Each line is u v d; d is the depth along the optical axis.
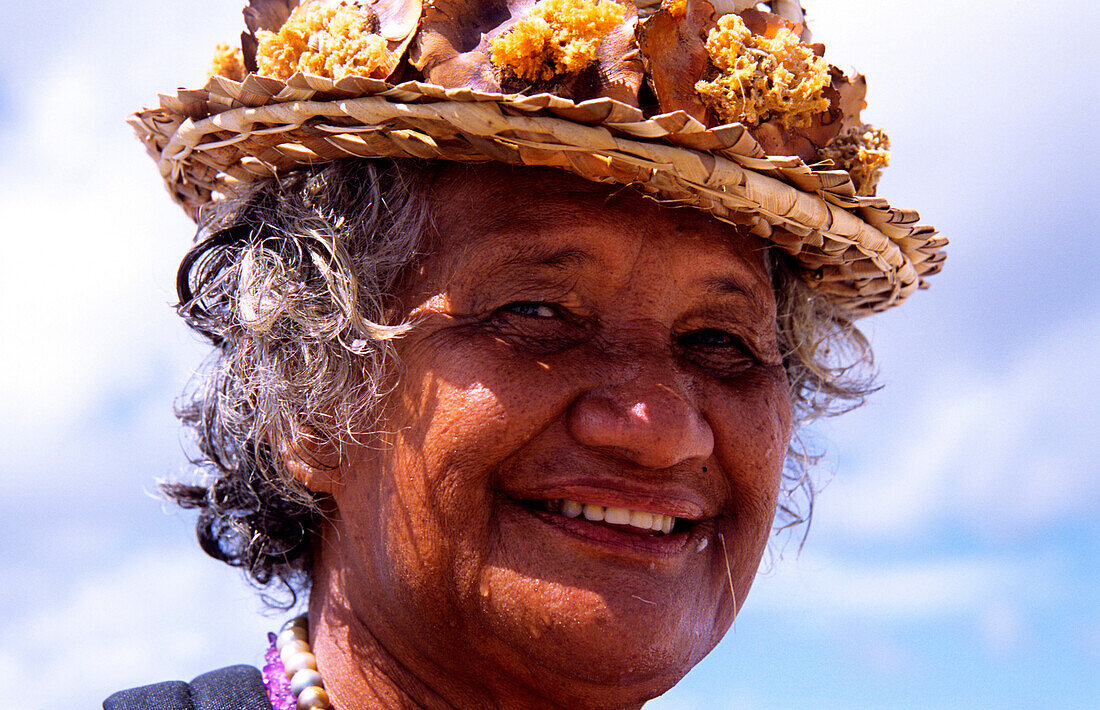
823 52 1.76
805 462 2.42
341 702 1.75
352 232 1.70
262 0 1.72
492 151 1.53
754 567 1.77
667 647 1.53
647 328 1.62
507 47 1.48
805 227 1.67
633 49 1.50
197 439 2.06
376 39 1.55
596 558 1.53
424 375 1.59
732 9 1.66
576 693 1.57
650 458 1.54
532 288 1.60
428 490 1.56
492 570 1.53
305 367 1.71
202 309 1.89
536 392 1.55
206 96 1.64
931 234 1.83
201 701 1.76
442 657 1.63
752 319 1.75
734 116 1.58
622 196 1.61
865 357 2.38
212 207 1.92
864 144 1.75
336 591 1.79
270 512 1.96
